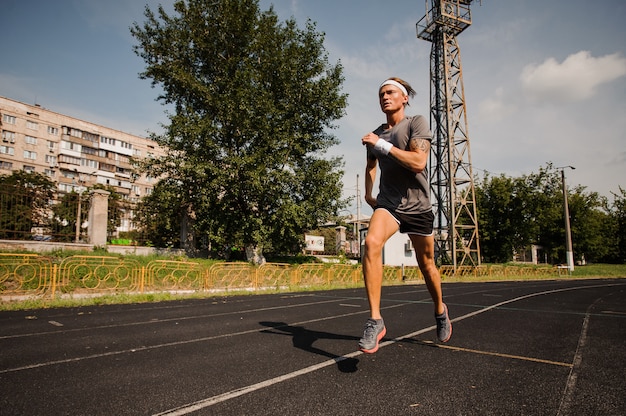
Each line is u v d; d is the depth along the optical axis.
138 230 19.11
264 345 3.80
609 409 2.09
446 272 25.17
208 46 22.42
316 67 22.45
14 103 54.78
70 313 6.51
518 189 43.31
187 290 11.26
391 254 33.44
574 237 47.19
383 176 2.80
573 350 3.54
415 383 2.54
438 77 29.50
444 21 28.41
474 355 3.33
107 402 2.21
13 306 7.18
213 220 20.66
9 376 2.75
